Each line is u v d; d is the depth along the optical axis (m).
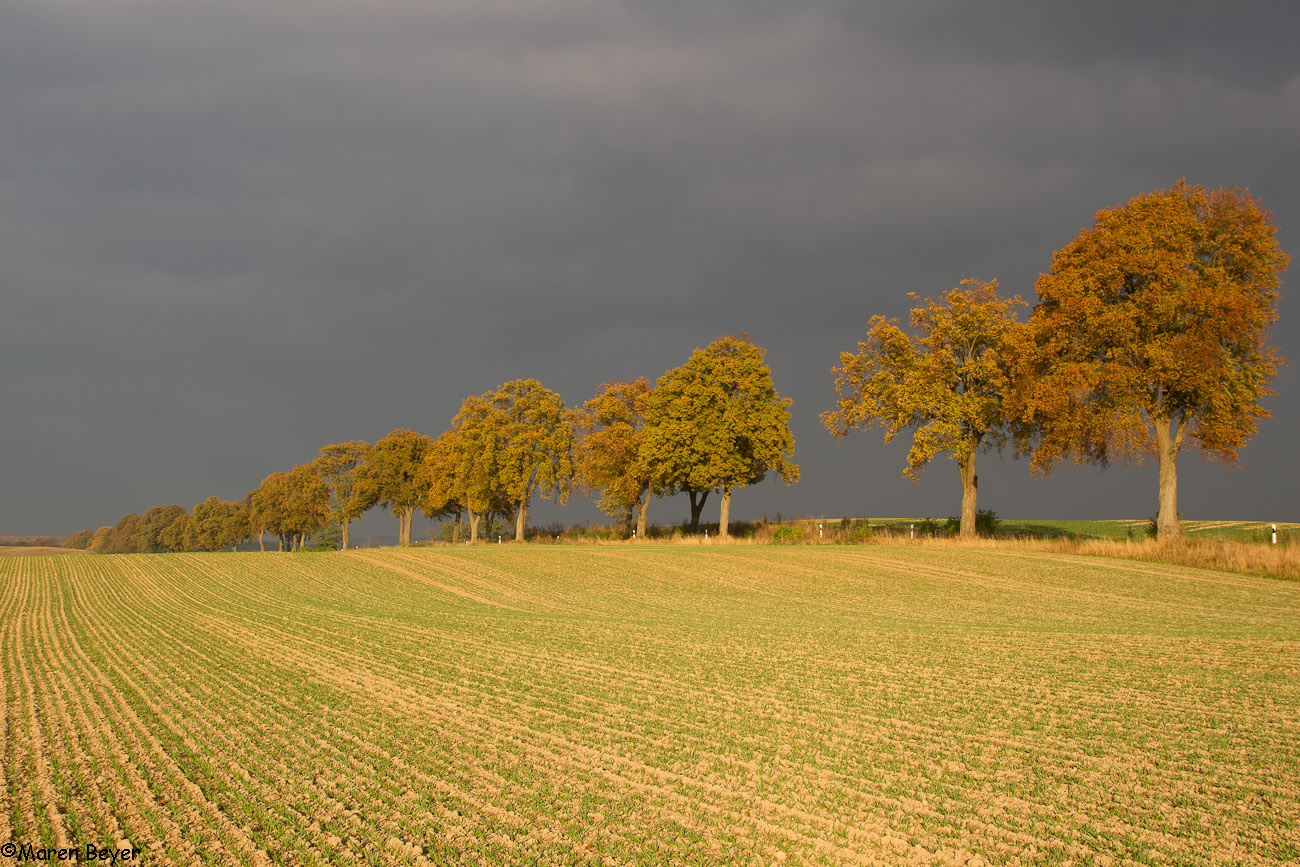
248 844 9.31
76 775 11.81
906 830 9.53
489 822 9.95
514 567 48.66
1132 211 43.06
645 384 72.50
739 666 19.09
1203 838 9.14
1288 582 33.56
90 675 19.47
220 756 12.65
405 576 46.62
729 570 43.81
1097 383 41.91
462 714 15.09
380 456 100.06
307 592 40.16
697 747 12.88
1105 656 19.25
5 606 35.97
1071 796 10.50
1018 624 25.27
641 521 73.62
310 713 15.30
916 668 18.47
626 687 17.16
